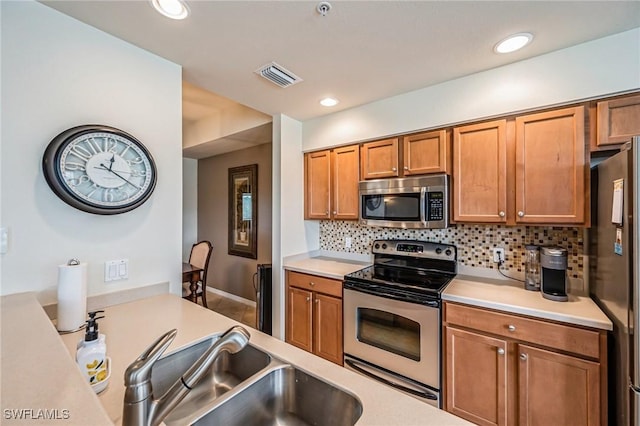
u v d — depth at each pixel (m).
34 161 1.24
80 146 1.32
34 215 1.24
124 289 1.51
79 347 0.83
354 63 1.77
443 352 1.76
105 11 1.29
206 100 3.04
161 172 1.67
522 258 2.03
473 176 1.94
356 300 2.15
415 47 1.60
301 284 2.58
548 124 1.67
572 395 1.38
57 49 1.29
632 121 1.47
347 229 2.98
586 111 1.58
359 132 2.49
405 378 1.89
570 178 1.61
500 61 1.75
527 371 1.49
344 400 0.84
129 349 1.02
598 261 1.52
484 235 2.18
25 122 1.21
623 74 1.47
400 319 1.93
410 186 2.18
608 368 1.31
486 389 1.62
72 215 1.34
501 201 1.83
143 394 0.63
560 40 1.53
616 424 1.25
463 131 1.98
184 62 1.75
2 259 1.16
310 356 1.03
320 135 2.78
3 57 1.17
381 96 2.28
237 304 4.04
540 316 1.46
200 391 1.12
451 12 1.31
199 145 3.86
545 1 1.23
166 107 1.70
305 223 3.01
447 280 2.07
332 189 2.72
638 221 1.06
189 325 1.24
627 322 1.13
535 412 1.47
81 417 0.48
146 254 1.60
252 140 3.58
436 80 2.00
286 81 2.01
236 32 1.45
